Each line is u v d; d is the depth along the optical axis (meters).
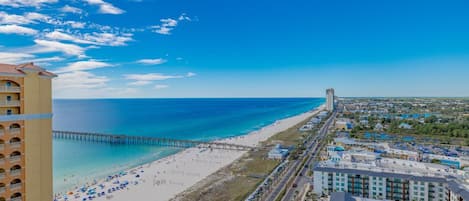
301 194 83.81
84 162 131.25
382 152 127.19
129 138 184.62
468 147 146.62
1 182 37.75
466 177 74.75
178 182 100.75
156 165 124.75
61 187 97.88
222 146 162.25
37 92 41.50
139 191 92.06
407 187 76.00
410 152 122.75
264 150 147.00
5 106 37.75
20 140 39.56
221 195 84.56
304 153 136.88
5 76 37.41
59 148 163.88
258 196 81.69
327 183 82.81
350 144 148.00
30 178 40.75
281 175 101.94
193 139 189.50
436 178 74.75
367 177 79.44
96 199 85.62
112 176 108.62
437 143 157.38
